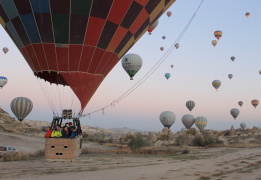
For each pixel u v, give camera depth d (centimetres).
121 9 1162
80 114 1162
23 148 2945
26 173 755
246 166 911
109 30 1183
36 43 1127
